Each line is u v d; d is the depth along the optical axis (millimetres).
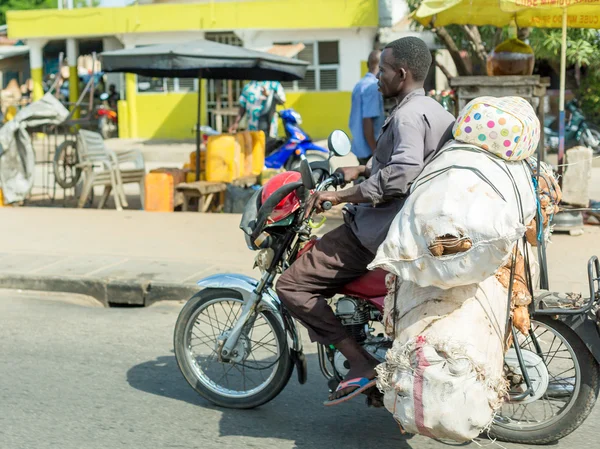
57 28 23000
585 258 7352
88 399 4703
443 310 3391
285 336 4324
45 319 6367
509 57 8703
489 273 3256
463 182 3311
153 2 23891
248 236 4238
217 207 10727
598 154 15594
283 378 4402
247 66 10234
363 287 3961
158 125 22828
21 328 6117
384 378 3434
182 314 4574
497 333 3467
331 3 20672
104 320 6359
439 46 19828
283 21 21047
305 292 3996
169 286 6777
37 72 23984
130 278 6953
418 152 3666
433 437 3369
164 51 9992
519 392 3893
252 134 11547
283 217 4105
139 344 5738
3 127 10898
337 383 4152
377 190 3674
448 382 3254
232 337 4395
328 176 4207
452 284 3328
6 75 27219
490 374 3338
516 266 3713
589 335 3848
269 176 10891
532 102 8648
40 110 10984
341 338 3998
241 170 11062
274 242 4250
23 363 5324
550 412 4121
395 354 3402
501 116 3428
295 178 4176
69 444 4090
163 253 7938
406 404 3340
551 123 17047
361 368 3953
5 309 6664
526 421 4082
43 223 9555
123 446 4074
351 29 20953
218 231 8977
